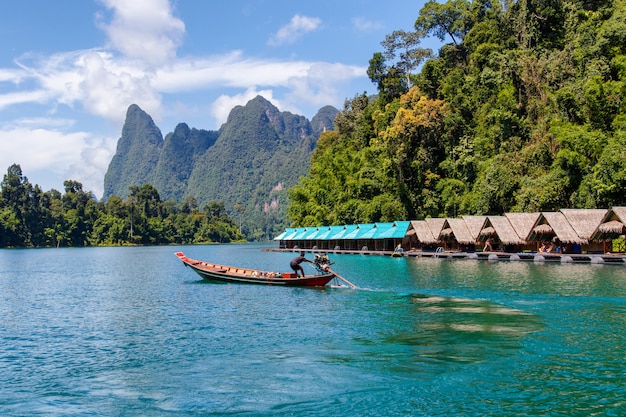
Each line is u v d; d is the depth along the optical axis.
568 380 15.45
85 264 78.44
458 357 18.05
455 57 107.75
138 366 18.14
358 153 111.25
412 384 15.52
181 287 40.78
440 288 34.66
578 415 13.11
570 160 58.00
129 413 14.04
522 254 54.41
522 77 79.69
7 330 25.00
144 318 27.23
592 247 51.50
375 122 110.50
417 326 23.06
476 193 73.69
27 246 156.75
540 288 32.84
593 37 76.19
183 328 24.14
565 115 66.88
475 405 13.87
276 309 28.45
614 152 53.03
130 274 57.19
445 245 67.12
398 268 51.00
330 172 114.81
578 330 21.41
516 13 93.56
